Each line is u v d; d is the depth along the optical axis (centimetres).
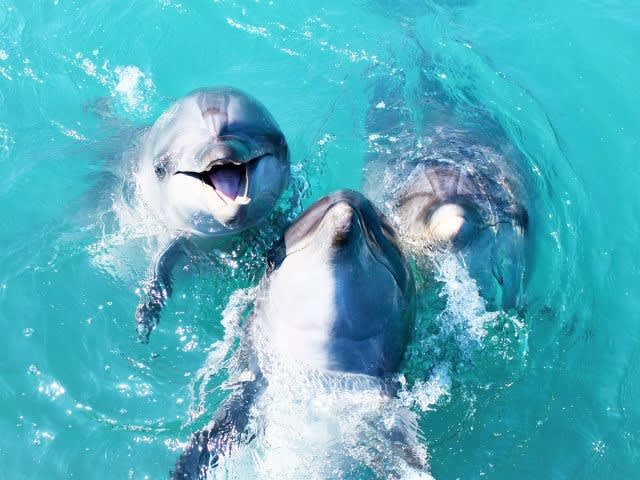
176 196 213
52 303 228
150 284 225
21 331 222
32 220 248
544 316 225
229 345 215
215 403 206
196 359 217
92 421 205
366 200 185
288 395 196
